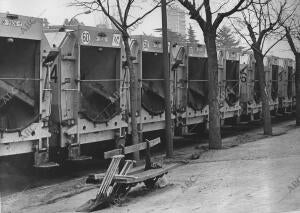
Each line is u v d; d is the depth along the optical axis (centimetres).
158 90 1536
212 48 1552
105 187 820
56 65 1140
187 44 1705
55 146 1151
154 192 920
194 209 732
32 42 1052
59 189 1006
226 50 2022
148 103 1495
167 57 1397
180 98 1686
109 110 1288
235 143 1697
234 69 2100
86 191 987
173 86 1644
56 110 1149
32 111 1057
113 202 824
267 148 1483
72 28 1192
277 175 968
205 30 1556
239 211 691
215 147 1552
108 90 1287
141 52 1446
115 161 856
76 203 873
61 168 1234
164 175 1001
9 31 997
